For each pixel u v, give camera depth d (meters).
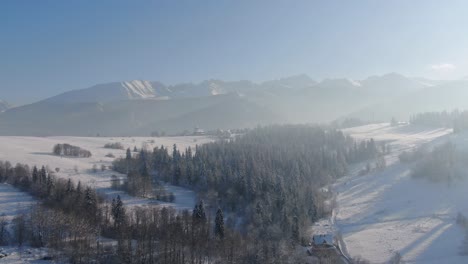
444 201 186.62
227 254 117.12
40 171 180.12
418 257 130.50
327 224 162.00
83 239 121.88
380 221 166.50
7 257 111.25
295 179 192.12
